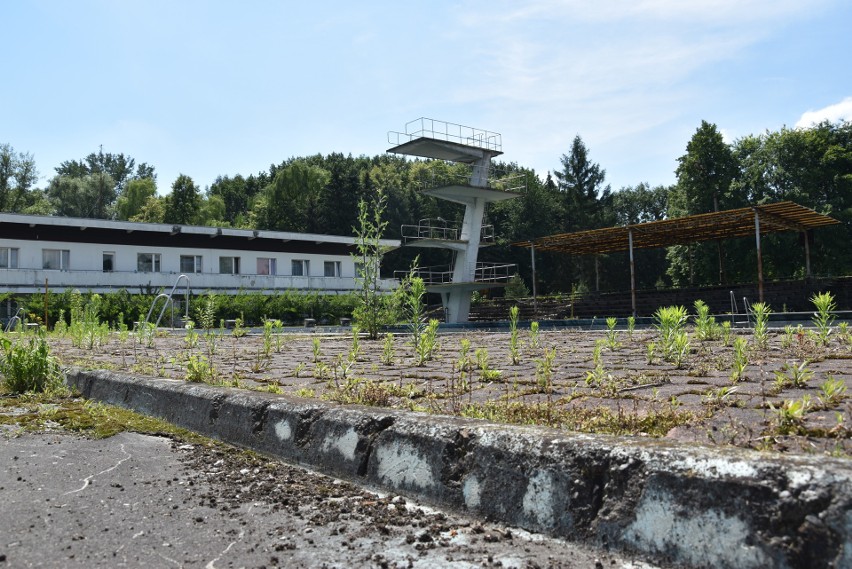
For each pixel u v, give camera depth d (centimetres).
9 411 569
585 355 775
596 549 235
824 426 292
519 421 344
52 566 231
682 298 3288
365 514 285
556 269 6688
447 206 6762
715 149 4791
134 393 572
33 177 6800
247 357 927
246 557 238
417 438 312
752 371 536
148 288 3428
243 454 400
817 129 4738
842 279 2906
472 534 257
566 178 7206
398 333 1570
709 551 206
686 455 223
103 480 345
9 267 3164
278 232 3803
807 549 185
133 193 7244
